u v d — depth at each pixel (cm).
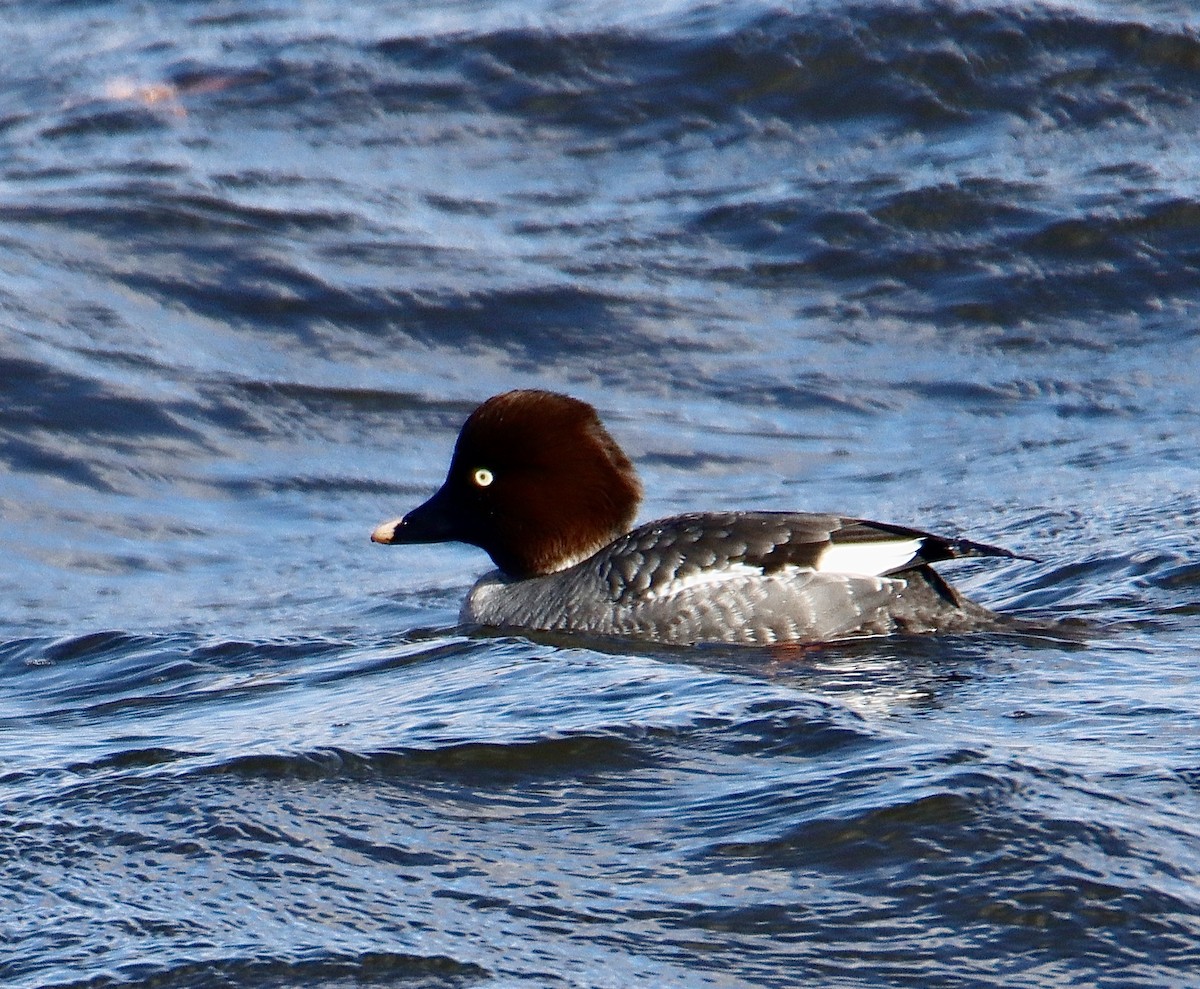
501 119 2003
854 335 1666
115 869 566
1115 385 1566
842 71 1992
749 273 1753
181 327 1625
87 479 1388
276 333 1631
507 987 478
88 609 1172
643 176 1905
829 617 932
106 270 1700
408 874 552
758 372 1606
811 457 1465
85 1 2467
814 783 607
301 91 2077
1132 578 1009
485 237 1806
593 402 1558
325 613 1132
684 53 2034
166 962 499
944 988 469
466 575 1233
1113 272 1731
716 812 590
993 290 1714
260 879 554
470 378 1591
